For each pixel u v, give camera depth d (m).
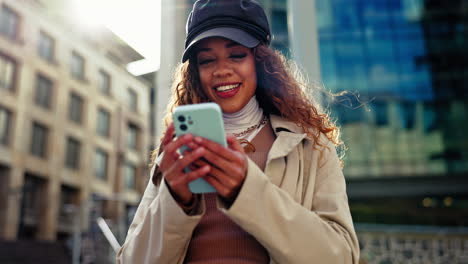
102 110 30.50
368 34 22.95
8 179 22.95
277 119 1.09
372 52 22.78
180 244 0.88
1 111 23.56
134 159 31.45
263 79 1.16
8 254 11.70
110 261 9.10
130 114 31.77
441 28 23.28
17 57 24.73
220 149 0.77
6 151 23.27
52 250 12.76
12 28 24.88
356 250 0.92
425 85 22.81
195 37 1.02
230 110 1.06
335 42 22.77
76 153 28.17
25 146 24.41
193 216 0.84
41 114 25.92
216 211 0.97
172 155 0.79
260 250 0.94
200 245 0.95
